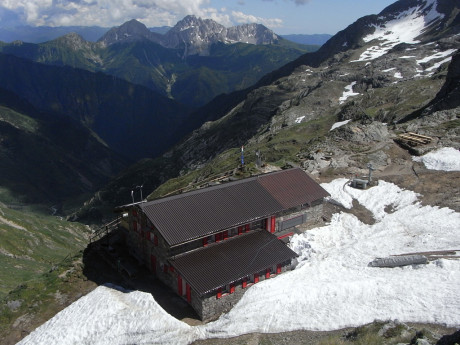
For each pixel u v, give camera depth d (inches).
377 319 1087.6
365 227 1765.5
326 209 1946.4
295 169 1879.9
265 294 1318.9
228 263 1375.5
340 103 6737.2
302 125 5689.0
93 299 1403.8
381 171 2319.1
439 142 2556.6
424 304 1097.4
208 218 1466.5
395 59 7706.7
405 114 4520.2
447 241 1482.5
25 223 4074.8
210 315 1300.4
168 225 1398.9
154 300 1337.4
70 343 1226.0
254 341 1117.1
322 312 1177.4
